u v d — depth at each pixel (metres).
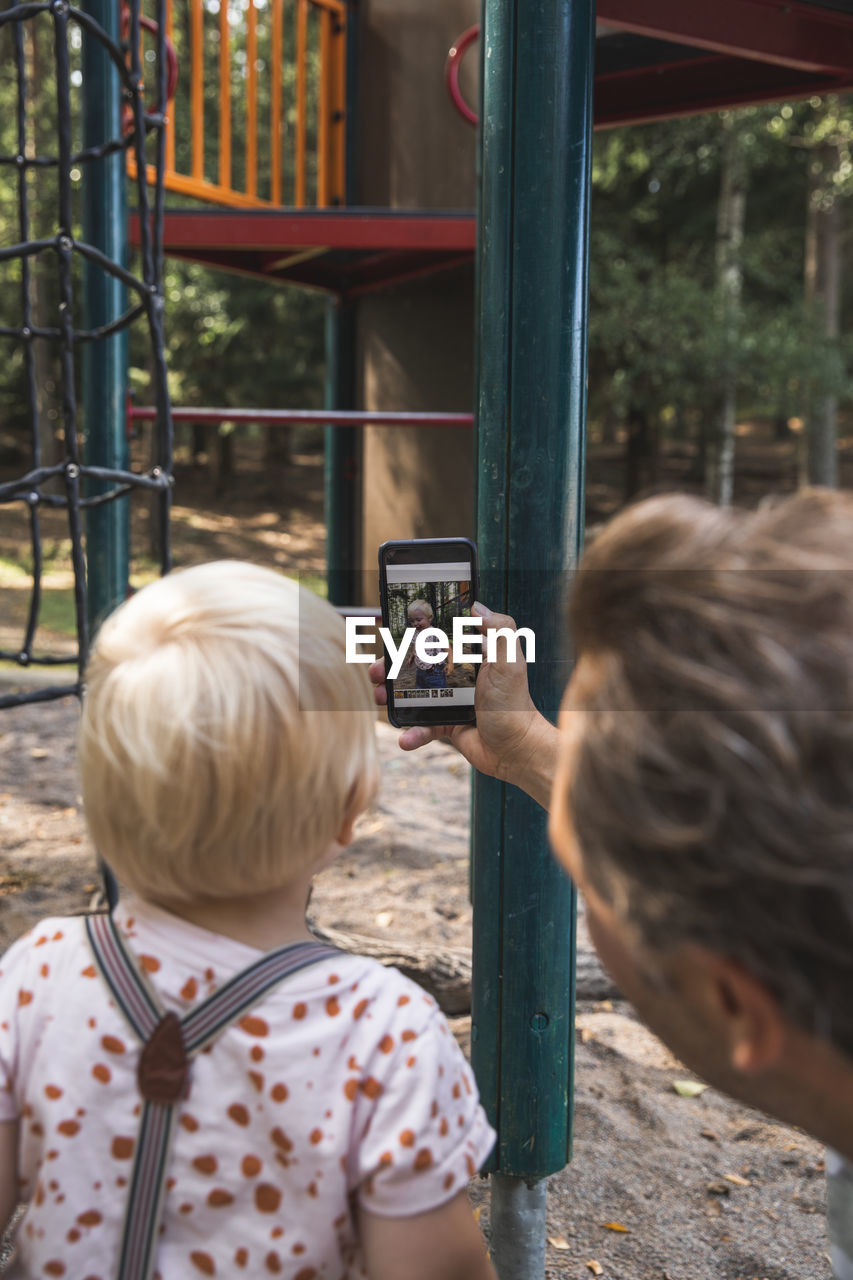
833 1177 0.78
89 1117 0.83
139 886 0.86
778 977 0.51
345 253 6.07
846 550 0.53
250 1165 0.82
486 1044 1.67
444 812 4.68
